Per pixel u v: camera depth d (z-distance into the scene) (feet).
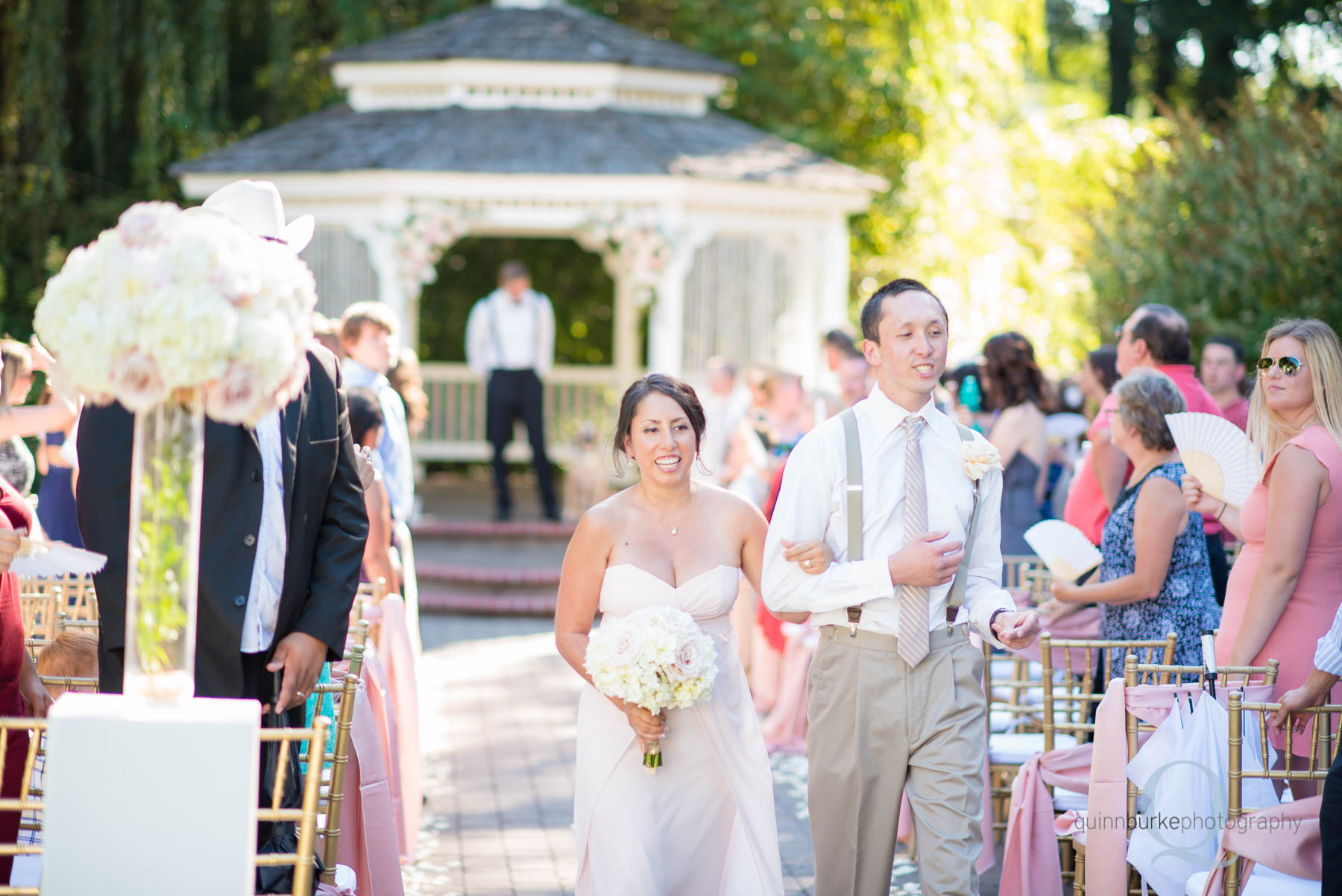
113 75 44.37
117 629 10.75
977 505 12.62
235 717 8.89
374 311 20.33
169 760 8.77
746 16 52.44
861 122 53.11
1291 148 28.89
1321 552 13.41
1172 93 65.36
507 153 38.14
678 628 11.70
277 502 10.86
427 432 48.88
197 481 9.36
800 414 26.48
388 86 41.98
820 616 12.57
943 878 11.76
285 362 9.16
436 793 20.75
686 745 12.39
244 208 11.69
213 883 8.80
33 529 12.36
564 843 18.44
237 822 8.84
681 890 12.50
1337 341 13.85
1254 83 59.31
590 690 12.57
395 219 37.91
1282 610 13.34
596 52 41.04
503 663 30.40
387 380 21.40
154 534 9.24
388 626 16.89
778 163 40.68
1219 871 11.89
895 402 12.50
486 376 41.93
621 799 12.26
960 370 22.81
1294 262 27.68
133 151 47.39
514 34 41.81
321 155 38.75
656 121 41.22
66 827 8.72
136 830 8.75
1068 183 51.60
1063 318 43.47
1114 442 15.56
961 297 52.39
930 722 12.11
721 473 31.96
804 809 20.27
